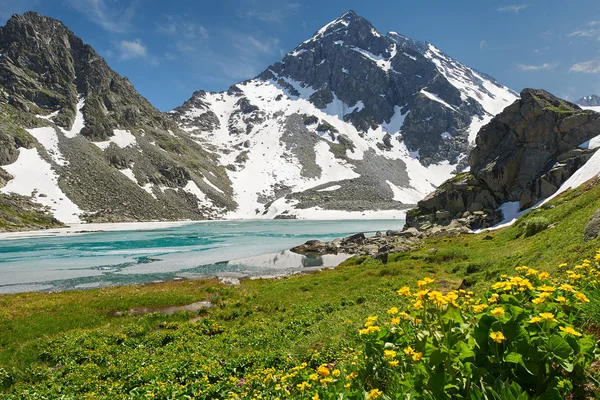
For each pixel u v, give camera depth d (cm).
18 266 5788
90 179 17025
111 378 1445
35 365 1770
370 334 527
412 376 403
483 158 8062
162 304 3219
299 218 19450
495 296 435
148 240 9388
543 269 1708
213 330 2328
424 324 429
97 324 2623
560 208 3944
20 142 16862
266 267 5775
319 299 2986
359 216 19988
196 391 1098
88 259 6456
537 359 328
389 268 3838
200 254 7075
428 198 8700
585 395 343
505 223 6262
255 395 849
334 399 478
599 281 532
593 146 6025
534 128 6950
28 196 14450
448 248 4700
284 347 1608
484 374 339
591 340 335
